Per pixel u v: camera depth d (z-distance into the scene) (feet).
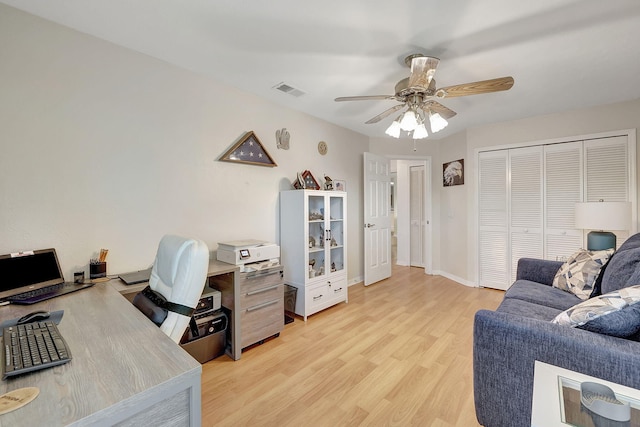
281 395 5.73
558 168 11.34
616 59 7.18
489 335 4.33
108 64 6.45
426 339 8.13
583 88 8.95
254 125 9.45
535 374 3.56
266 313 7.99
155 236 7.21
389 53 6.93
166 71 7.37
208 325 7.01
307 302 9.65
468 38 6.28
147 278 6.02
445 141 15.15
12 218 5.33
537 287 7.79
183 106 7.70
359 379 6.25
